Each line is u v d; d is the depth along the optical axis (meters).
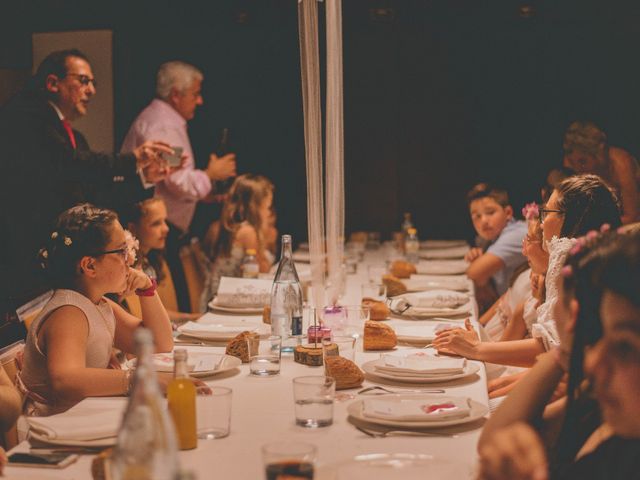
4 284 4.64
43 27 7.14
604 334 1.41
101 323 2.73
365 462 1.71
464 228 8.41
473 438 1.99
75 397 2.44
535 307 3.44
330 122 3.99
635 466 1.47
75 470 1.80
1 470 1.79
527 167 8.26
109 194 6.01
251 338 2.84
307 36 3.68
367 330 3.08
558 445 1.62
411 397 2.24
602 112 8.05
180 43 7.78
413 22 8.31
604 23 7.98
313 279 3.71
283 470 1.57
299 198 8.33
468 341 2.94
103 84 6.99
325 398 2.10
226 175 6.52
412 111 8.40
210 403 2.01
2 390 2.53
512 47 8.19
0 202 4.73
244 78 8.20
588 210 2.95
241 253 5.49
